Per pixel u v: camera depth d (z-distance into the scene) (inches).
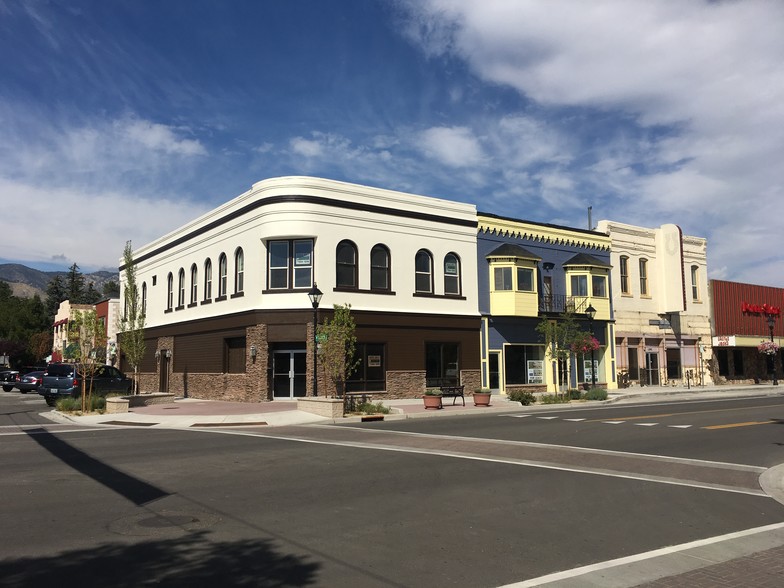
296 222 1045.8
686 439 634.2
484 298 1242.0
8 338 3201.3
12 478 408.8
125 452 530.0
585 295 1363.2
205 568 237.0
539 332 1299.2
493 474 438.3
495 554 260.2
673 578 234.2
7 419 868.6
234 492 369.7
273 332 1048.8
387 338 1107.9
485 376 1218.6
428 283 1179.3
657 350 1533.0
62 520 302.7
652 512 339.0
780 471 464.4
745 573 240.7
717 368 1675.7
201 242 1288.1
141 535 278.1
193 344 1285.7
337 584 223.1
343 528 295.6
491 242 1267.2
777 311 1827.0
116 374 1132.5
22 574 227.1
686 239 1627.7
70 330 1063.0
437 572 237.3
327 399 841.5
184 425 775.7
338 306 959.6
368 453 527.8
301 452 531.5
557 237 1363.2
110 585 217.5
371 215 1112.8
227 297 1164.5
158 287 1493.6
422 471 445.4
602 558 257.3
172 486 385.4
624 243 1489.9
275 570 236.4
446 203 1207.6
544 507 344.8
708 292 1683.1
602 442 608.4
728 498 377.7
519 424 773.3
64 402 936.9
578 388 1349.7
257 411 909.2
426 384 1149.7
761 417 853.2
